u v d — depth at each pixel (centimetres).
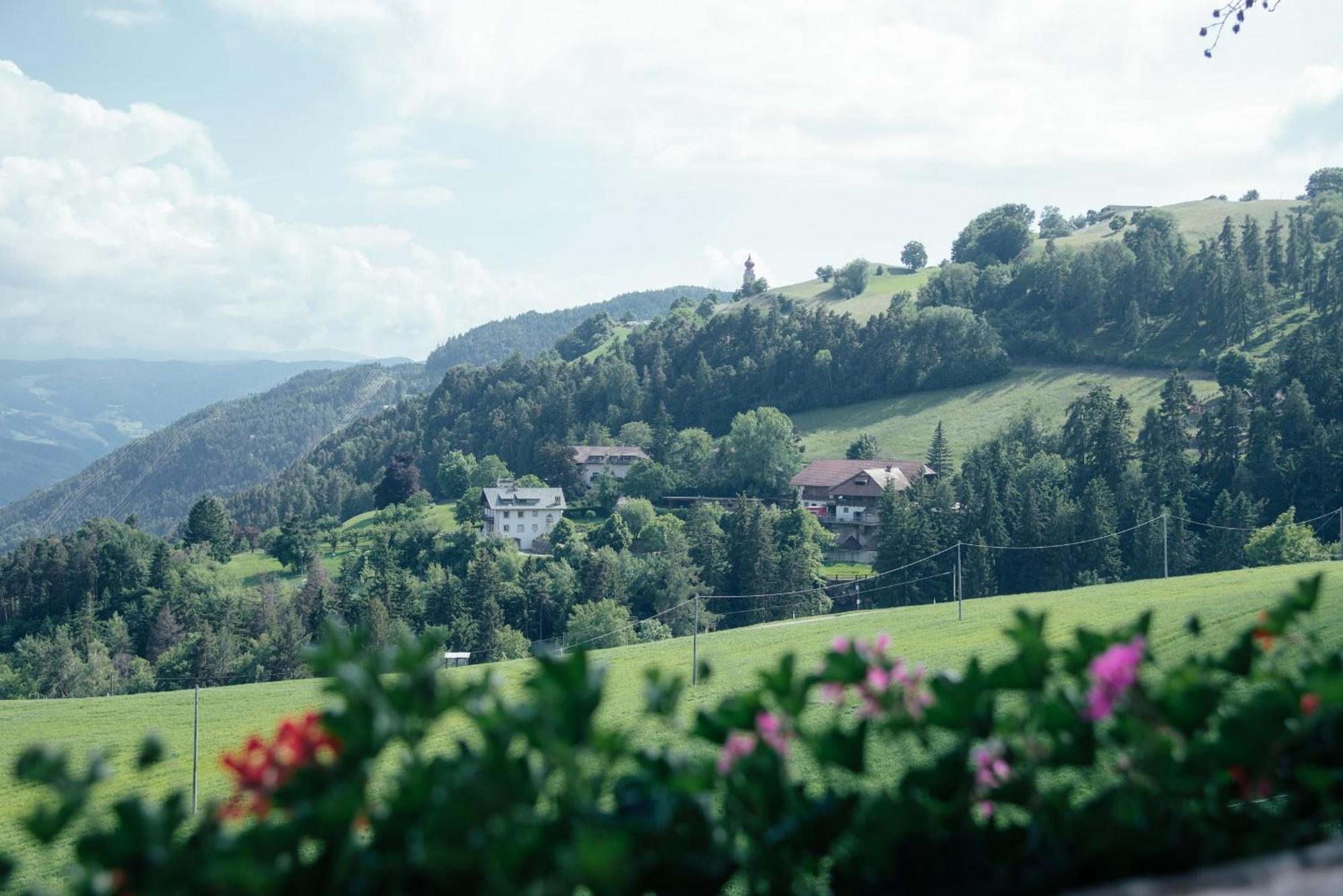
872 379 19300
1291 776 328
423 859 247
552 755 281
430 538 14275
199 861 251
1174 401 12619
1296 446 12288
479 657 10188
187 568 13038
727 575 11275
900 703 332
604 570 10912
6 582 12825
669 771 311
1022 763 333
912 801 308
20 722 6350
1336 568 6322
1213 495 11581
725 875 306
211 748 5197
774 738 332
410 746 299
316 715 295
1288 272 18962
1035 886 314
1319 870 283
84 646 11088
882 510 11138
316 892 269
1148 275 18675
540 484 17788
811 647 6134
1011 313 19850
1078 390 17062
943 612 6856
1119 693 323
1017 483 12375
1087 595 6562
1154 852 315
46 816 263
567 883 241
